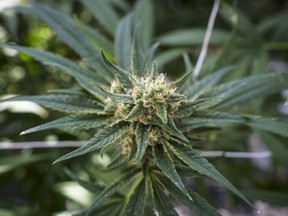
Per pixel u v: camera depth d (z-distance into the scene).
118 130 0.31
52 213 0.65
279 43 0.63
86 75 0.37
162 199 0.33
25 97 0.34
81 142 0.55
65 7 0.71
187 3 0.91
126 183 0.33
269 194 0.47
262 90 0.41
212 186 0.70
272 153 0.49
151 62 0.39
